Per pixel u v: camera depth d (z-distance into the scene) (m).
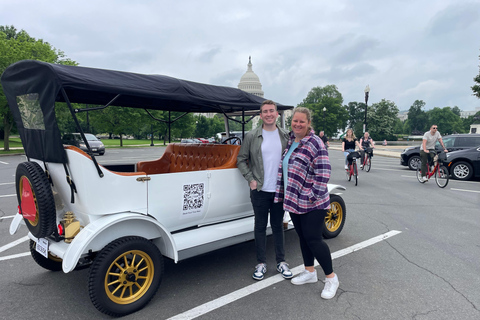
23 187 2.99
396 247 4.42
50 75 2.56
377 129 71.00
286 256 4.18
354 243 4.59
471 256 4.11
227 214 3.85
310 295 3.15
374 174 12.15
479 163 10.43
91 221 2.88
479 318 2.73
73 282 3.48
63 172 2.87
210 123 55.66
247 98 4.11
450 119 106.62
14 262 4.01
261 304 2.99
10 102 3.25
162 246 3.19
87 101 4.23
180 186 3.29
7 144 24.05
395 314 2.80
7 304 3.02
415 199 7.56
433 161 9.61
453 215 6.09
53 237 3.05
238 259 4.09
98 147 19.84
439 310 2.86
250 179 3.37
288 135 3.51
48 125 2.70
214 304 2.99
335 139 72.06
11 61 21.47
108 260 2.66
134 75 3.21
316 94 86.62
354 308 2.90
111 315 2.74
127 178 2.91
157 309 2.91
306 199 2.96
